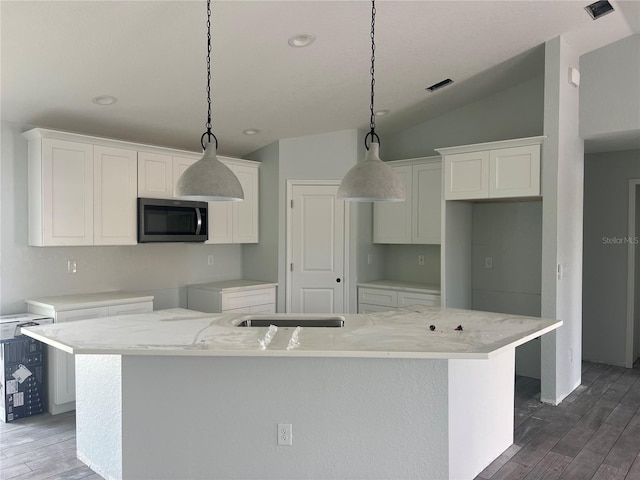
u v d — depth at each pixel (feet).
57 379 12.07
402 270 18.72
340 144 17.65
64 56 10.23
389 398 8.07
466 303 16.35
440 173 16.33
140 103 12.98
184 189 8.32
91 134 14.42
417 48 12.07
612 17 11.78
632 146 15.61
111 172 13.64
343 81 13.43
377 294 17.22
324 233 17.67
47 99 12.00
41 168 12.38
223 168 8.56
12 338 11.69
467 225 16.43
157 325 8.90
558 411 12.47
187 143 16.52
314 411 8.10
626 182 16.53
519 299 15.85
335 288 17.71
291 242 17.57
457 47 12.37
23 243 13.05
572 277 13.84
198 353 7.06
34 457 9.87
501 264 16.19
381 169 8.59
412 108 16.26
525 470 9.42
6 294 12.81
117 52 10.34
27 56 10.03
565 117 13.03
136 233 14.21
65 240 12.78
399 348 7.18
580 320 14.52
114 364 8.59
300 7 9.61
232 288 16.10
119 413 8.49
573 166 13.70
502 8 10.80
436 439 8.03
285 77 12.64
